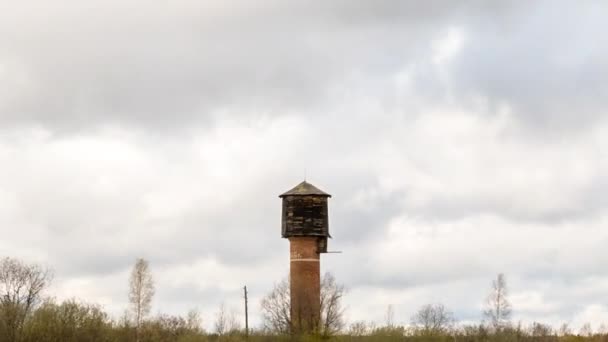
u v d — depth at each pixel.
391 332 65.81
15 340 52.94
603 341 67.19
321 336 64.31
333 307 67.31
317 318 66.31
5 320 54.00
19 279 56.53
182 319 65.81
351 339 64.81
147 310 68.56
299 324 66.25
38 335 53.78
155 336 61.53
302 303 67.00
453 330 68.06
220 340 63.75
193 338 62.19
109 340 56.81
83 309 57.88
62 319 55.56
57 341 54.06
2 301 55.66
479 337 66.88
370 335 65.50
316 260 68.25
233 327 67.75
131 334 60.78
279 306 67.88
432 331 67.19
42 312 55.53
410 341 65.06
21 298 56.41
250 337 65.81
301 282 67.56
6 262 56.56
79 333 55.78
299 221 68.38
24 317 55.31
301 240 68.25
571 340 67.62
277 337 65.19
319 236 68.31
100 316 58.31
